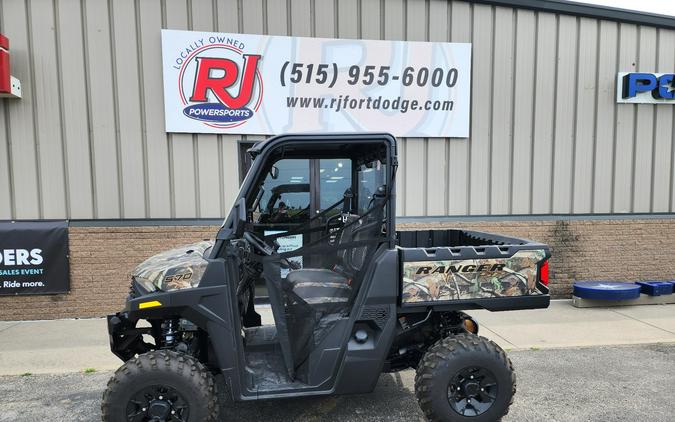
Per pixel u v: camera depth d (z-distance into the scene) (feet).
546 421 9.68
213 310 8.43
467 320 10.43
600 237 20.77
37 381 11.86
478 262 9.24
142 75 17.54
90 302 17.63
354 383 8.89
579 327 16.08
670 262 21.24
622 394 10.97
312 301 9.03
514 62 19.71
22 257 17.12
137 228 17.76
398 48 18.69
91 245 17.58
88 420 9.87
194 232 18.06
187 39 17.47
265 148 8.75
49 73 17.17
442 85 19.16
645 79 20.31
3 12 16.78
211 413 8.21
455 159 19.66
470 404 9.00
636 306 18.94
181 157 17.95
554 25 19.85
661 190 21.24
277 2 17.95
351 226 9.60
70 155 17.46
